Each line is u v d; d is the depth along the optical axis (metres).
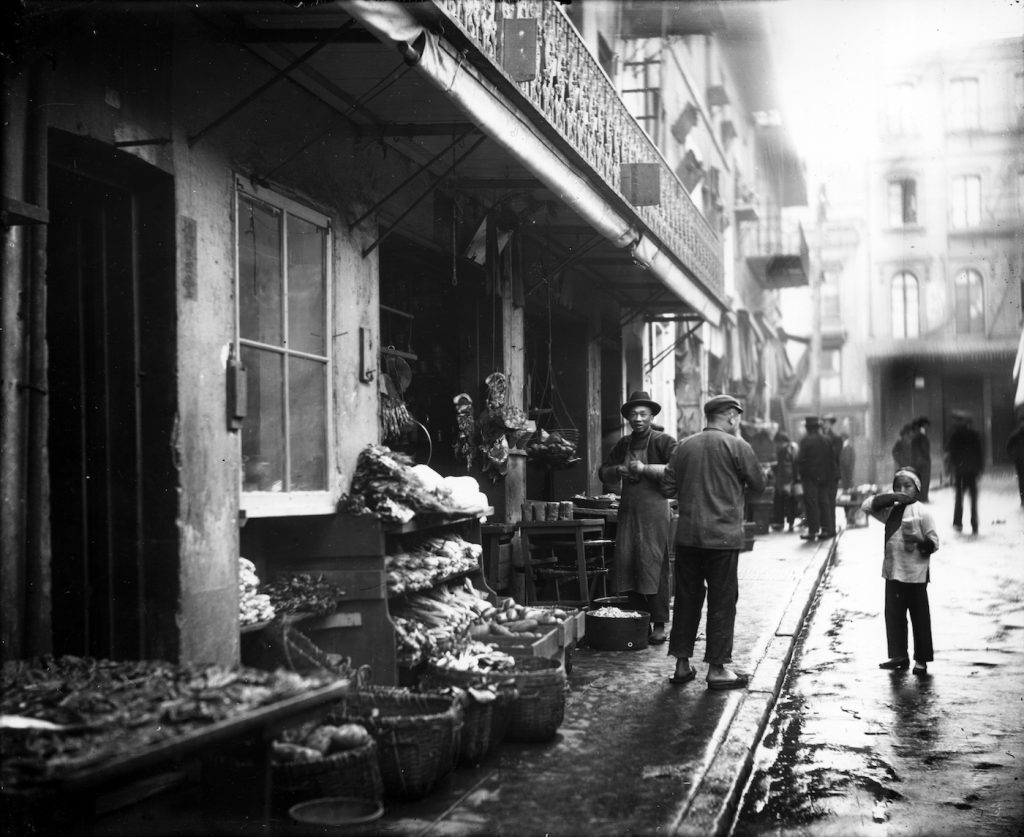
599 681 8.33
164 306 5.59
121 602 5.52
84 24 4.90
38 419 4.55
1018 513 25.06
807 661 9.82
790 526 23.53
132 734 3.55
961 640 10.77
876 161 55.84
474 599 8.05
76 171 5.29
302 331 6.98
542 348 14.45
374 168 7.98
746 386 30.75
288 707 4.03
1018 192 55.03
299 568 6.84
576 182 8.99
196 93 5.82
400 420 8.43
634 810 5.29
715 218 26.06
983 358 54.31
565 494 14.78
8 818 4.36
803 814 5.72
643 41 19.25
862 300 55.84
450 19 5.95
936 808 5.80
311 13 5.83
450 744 5.46
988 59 54.97
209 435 5.83
